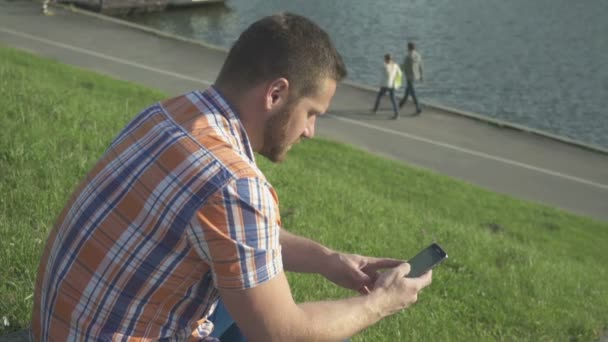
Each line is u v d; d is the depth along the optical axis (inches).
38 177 257.4
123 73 983.6
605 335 288.4
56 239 91.8
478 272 317.4
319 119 879.7
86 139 341.4
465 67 1544.0
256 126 91.7
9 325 148.2
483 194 666.2
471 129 906.7
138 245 85.4
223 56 1105.4
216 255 83.7
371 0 2031.3
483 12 1987.0
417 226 387.9
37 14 1229.7
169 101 93.0
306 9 1903.3
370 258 117.6
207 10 1769.2
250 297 85.3
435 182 666.8
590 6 2084.2
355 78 1482.5
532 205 670.5
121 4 1582.2
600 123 1295.5
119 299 86.6
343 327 92.7
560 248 545.3
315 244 118.6
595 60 1625.2
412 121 911.0
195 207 83.4
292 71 89.0
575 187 777.6
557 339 267.7
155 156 86.5
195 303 90.0
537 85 1459.2
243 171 84.9
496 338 255.0
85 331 87.7
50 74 766.5
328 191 412.2
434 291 280.1
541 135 907.4
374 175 642.2
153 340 88.8
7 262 174.4
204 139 86.4
